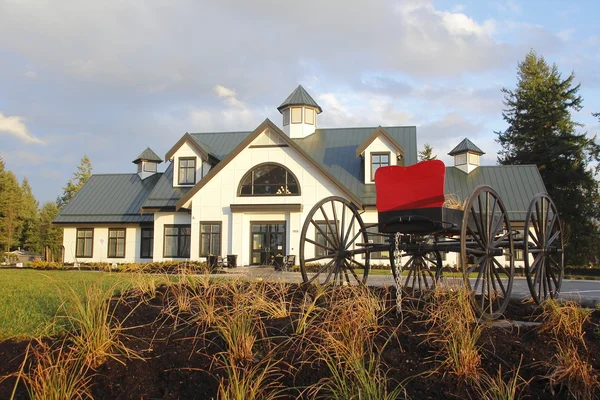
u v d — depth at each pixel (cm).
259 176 2645
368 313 575
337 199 876
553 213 886
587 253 3994
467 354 477
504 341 533
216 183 2664
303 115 3162
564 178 4106
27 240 5856
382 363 491
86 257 3042
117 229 3038
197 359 510
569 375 454
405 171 757
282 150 2631
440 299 658
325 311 586
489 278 727
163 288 772
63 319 648
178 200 2780
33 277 1201
